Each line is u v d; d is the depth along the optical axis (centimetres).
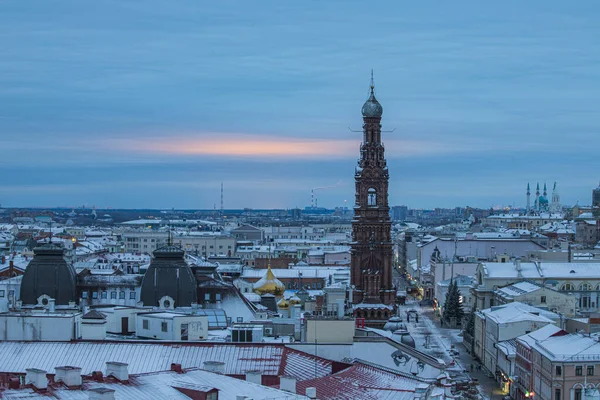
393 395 11081
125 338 14875
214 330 16550
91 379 9569
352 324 13250
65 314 13438
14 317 13125
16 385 9119
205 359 12300
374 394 11131
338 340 13225
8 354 12081
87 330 13638
